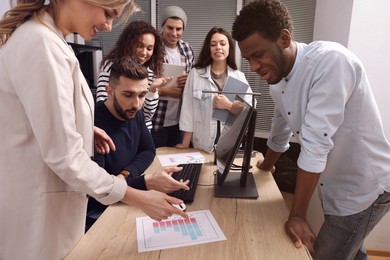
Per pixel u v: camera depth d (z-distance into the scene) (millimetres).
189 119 2123
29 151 765
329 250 1188
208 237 871
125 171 1397
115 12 761
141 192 824
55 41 696
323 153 940
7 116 745
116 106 1439
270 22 922
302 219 930
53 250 810
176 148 1891
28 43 664
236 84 1737
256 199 1133
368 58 1771
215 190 1181
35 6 728
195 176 1322
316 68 966
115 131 1469
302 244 839
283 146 1399
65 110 692
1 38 717
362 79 995
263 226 938
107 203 796
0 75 708
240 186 1223
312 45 1035
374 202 1103
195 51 3416
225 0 3254
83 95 823
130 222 954
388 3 1691
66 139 695
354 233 1145
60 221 829
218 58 2195
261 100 3201
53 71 667
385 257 2064
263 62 992
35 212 787
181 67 2279
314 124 939
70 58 729
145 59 2080
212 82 2156
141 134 1645
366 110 1035
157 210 821
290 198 2762
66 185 829
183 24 2561
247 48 974
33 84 659
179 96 2326
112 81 1423
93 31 780
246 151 1179
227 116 1441
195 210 1037
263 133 3184
